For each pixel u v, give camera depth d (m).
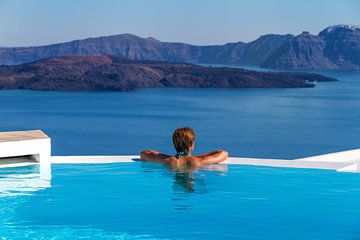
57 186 5.07
